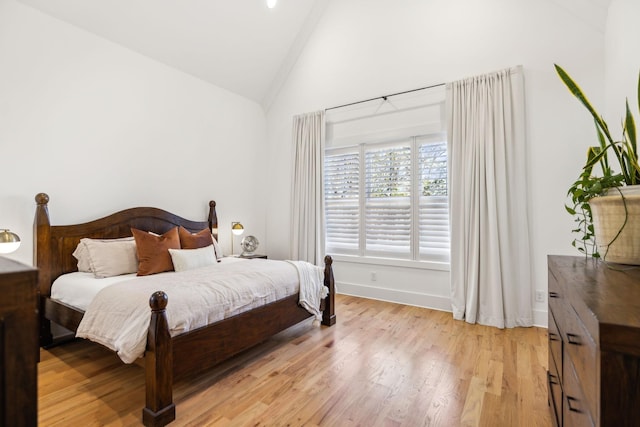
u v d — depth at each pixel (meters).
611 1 2.51
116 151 3.26
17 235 2.41
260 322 2.38
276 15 4.02
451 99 3.41
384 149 4.08
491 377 2.12
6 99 2.55
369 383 2.05
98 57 3.12
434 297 3.68
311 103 4.59
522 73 3.12
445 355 2.45
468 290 3.26
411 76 3.80
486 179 3.17
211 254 3.24
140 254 2.79
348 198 4.34
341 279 4.34
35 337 0.57
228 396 1.91
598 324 0.61
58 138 2.84
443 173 3.68
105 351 2.57
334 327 3.07
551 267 1.48
